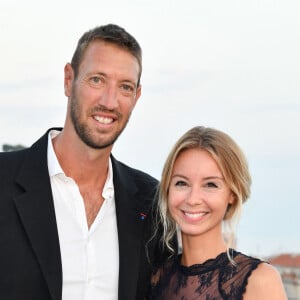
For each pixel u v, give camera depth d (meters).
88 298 4.52
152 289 4.62
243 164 4.38
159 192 4.60
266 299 4.08
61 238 4.53
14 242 4.37
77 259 4.52
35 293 4.34
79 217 4.59
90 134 4.57
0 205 4.45
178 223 4.44
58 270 4.38
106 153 4.67
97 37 4.62
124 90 4.66
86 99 4.58
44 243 4.39
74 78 4.66
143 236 4.80
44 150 4.71
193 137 4.38
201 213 4.36
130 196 4.88
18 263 4.34
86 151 4.61
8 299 4.30
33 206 4.47
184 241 4.48
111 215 4.74
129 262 4.62
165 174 4.49
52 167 4.63
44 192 4.54
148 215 4.88
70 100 4.68
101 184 4.75
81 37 4.73
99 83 4.60
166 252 4.76
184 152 4.41
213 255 4.40
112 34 4.62
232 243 4.41
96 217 4.66
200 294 4.30
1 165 4.61
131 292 4.57
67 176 4.67
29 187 4.52
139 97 4.88
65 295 4.46
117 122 4.64
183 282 4.41
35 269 4.35
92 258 4.57
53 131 4.93
